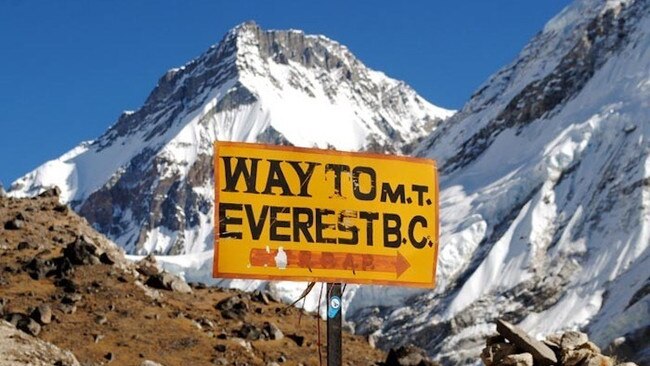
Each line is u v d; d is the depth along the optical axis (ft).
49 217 164.04
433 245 73.82
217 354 130.00
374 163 73.92
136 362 123.44
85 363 117.60
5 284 136.36
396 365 133.90
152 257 159.84
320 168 73.00
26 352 78.79
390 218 73.56
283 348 136.87
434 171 74.69
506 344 69.72
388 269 72.84
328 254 72.18
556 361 68.95
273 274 71.26
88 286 139.23
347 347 145.18
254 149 72.33
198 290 156.04
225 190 71.46
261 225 71.61
